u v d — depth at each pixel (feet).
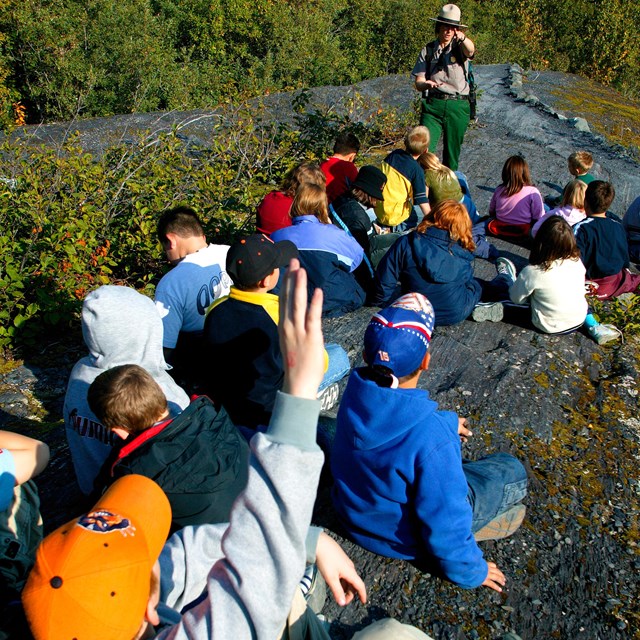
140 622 3.93
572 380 14.75
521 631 8.44
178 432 7.43
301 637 5.52
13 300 15.64
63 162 18.95
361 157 30.35
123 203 19.85
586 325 16.71
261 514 3.83
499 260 18.38
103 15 63.87
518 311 16.81
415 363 8.47
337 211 16.98
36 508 7.63
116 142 29.96
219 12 78.59
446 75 25.05
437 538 8.18
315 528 5.92
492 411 13.08
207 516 7.24
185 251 12.68
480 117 38.75
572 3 104.06
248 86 60.80
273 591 3.86
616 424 13.32
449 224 15.20
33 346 15.57
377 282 15.94
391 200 19.58
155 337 9.22
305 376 3.90
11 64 62.95
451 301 15.67
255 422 10.28
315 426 3.93
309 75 81.61
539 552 9.78
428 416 8.17
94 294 8.88
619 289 19.34
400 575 9.00
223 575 4.00
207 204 21.29
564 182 28.99
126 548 3.92
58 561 3.77
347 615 8.40
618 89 84.94
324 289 15.26
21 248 16.19
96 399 7.52
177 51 80.12
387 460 8.23
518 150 32.78
